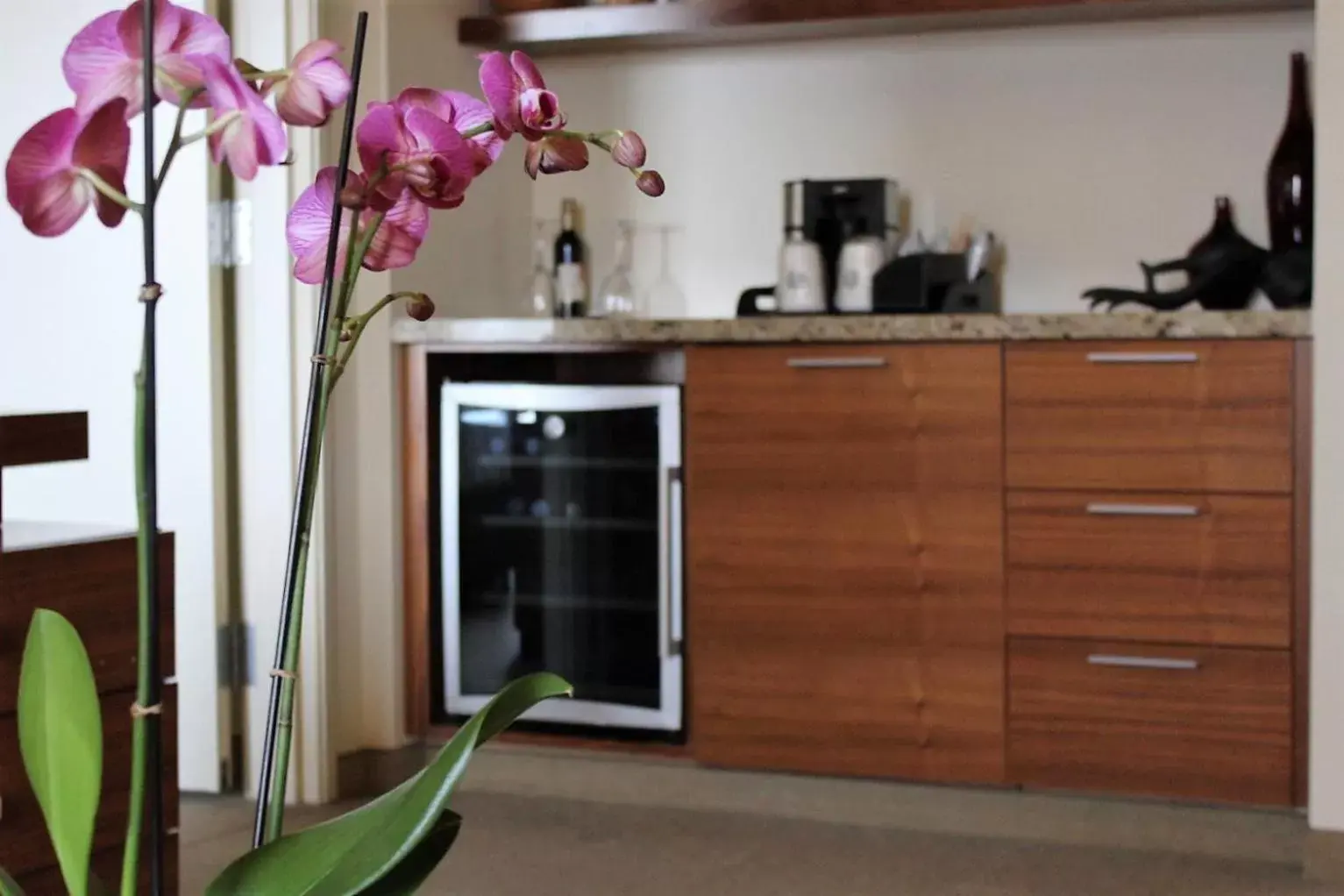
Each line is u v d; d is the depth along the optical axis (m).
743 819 3.10
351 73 0.84
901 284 3.21
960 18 3.31
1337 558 2.65
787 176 3.63
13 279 3.21
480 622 3.30
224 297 3.14
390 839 0.70
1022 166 3.45
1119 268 3.39
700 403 3.10
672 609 3.15
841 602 3.03
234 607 3.19
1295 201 3.09
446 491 3.28
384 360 3.25
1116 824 2.90
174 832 2.06
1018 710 2.93
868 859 2.81
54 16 3.10
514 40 3.48
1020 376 2.89
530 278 3.85
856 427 2.99
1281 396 2.73
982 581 2.93
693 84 3.70
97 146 0.74
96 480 3.18
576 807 3.19
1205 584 2.80
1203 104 3.32
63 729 0.77
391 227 0.86
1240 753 2.79
